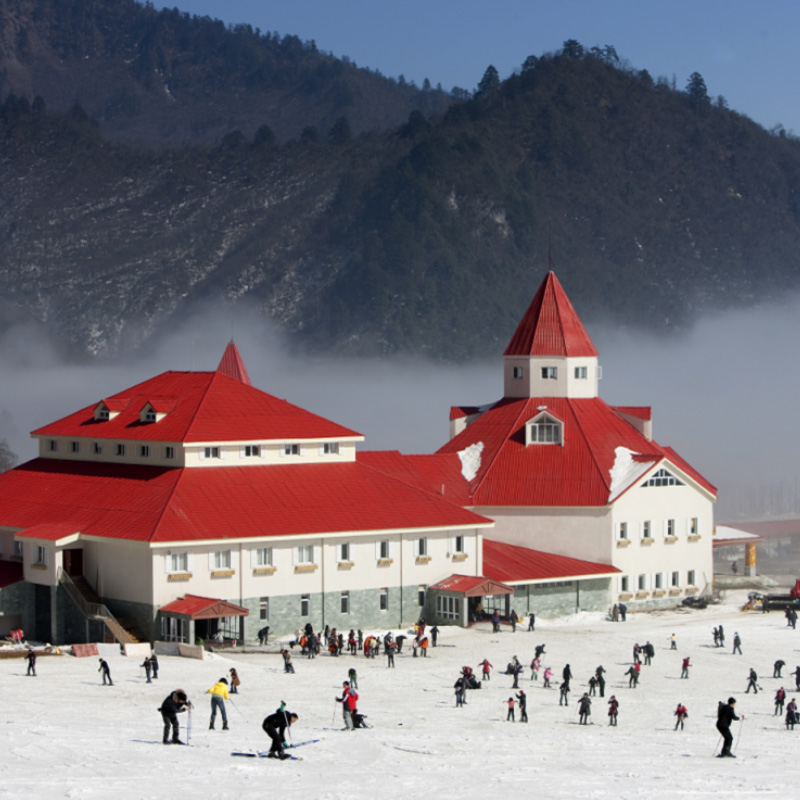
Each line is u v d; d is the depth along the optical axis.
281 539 141.62
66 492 152.62
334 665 127.44
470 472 181.38
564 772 78.00
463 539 156.38
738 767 81.56
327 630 144.62
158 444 150.12
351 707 93.50
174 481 145.00
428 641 140.00
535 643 143.25
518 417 187.88
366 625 148.38
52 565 139.50
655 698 114.94
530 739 92.31
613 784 73.88
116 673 116.19
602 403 192.38
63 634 139.25
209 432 149.25
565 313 192.75
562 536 174.50
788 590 195.88
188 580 136.38
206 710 98.94
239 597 139.62
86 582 141.62
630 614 170.12
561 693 111.25
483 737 92.31
